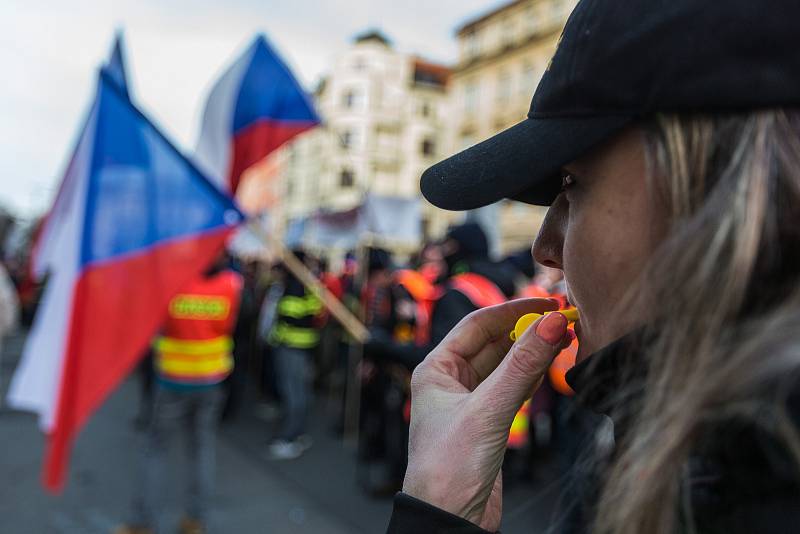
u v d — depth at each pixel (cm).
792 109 40
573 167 52
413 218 914
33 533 351
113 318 308
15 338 1157
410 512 55
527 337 57
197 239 330
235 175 447
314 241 973
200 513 355
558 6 2278
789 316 36
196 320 343
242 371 757
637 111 44
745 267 38
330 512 402
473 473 56
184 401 347
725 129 41
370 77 3638
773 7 40
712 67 41
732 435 37
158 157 331
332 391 816
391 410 434
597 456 57
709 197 40
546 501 394
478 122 2612
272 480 463
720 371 36
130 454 504
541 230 62
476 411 58
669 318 41
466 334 72
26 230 1223
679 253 40
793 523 35
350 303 664
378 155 3597
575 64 49
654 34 43
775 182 39
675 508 40
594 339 51
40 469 457
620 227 47
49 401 296
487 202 57
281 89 453
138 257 317
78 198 314
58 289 308
